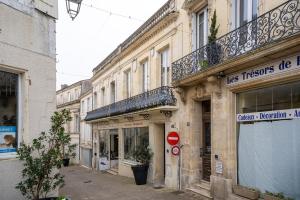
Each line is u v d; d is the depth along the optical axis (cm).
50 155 588
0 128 616
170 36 1295
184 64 1122
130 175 1716
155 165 1394
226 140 916
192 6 1120
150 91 1407
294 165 717
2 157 604
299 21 670
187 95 1148
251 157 851
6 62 609
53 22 734
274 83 772
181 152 1180
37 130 670
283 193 743
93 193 1196
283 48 659
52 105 712
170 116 1267
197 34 1138
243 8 902
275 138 772
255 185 832
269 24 732
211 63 956
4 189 595
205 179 1098
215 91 952
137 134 1655
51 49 722
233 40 866
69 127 3531
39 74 685
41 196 635
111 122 2120
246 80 841
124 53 1861
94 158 2600
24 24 654
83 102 3148
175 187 1208
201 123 1136
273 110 785
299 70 678
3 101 625
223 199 900
